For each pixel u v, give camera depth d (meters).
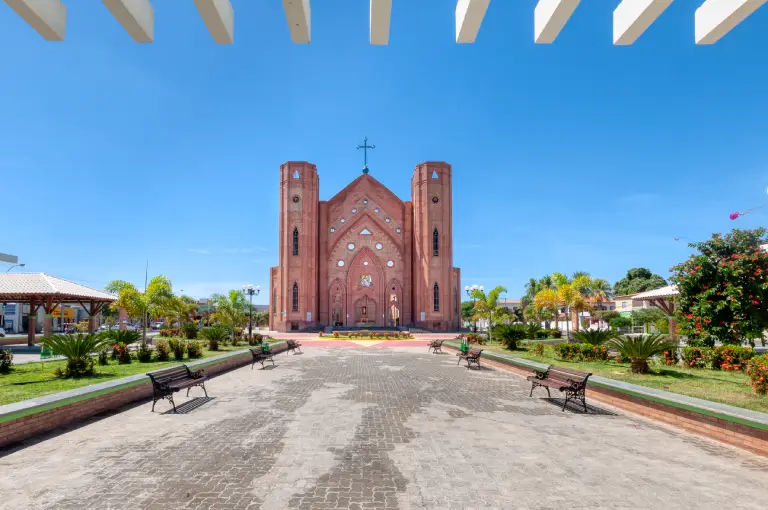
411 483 5.19
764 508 4.60
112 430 7.46
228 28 3.22
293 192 46.22
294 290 45.22
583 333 16.25
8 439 6.62
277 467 5.71
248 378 13.91
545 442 6.84
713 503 4.70
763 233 14.31
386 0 2.92
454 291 51.84
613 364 14.31
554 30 3.11
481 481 5.26
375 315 47.66
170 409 9.12
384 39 3.40
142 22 2.99
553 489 5.03
